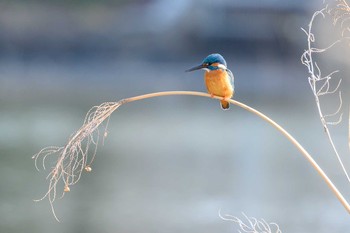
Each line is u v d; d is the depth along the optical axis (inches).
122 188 712.4
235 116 1197.1
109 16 1888.5
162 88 1592.0
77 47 1871.3
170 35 1868.8
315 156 876.0
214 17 1834.4
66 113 1167.6
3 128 1013.8
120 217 619.2
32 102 1291.8
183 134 1026.7
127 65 1852.9
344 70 1095.0
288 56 1764.3
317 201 665.0
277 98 1424.7
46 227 585.9
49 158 826.2
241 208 650.2
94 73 1787.6
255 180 751.1
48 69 1802.4
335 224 605.6
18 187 691.4
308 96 1472.7
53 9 1876.2
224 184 745.0
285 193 705.6
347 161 843.4
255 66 1785.2
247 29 1798.7
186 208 644.7
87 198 663.1
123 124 1084.5
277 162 852.0
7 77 1689.2
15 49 1845.5
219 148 933.2
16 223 587.5
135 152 888.9
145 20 1876.2
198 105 1344.7
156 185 727.1
